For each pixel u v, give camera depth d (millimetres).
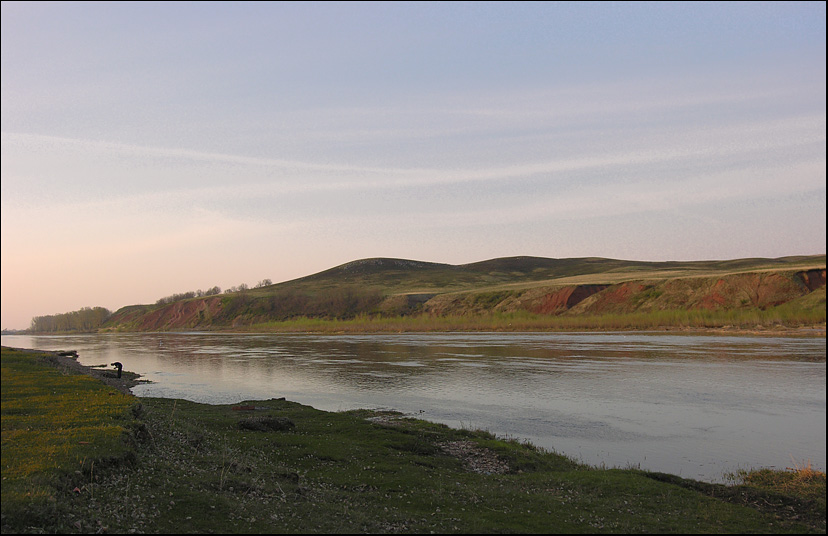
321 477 20641
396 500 18172
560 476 22000
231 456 22297
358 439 27625
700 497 19281
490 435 30359
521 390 46812
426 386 50156
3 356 49562
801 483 21234
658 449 27938
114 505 14656
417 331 151000
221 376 60750
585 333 119812
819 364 58156
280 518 15203
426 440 28422
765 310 114062
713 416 35344
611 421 34562
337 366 68188
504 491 19453
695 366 59125
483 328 143500
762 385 46375
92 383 34469
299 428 30016
